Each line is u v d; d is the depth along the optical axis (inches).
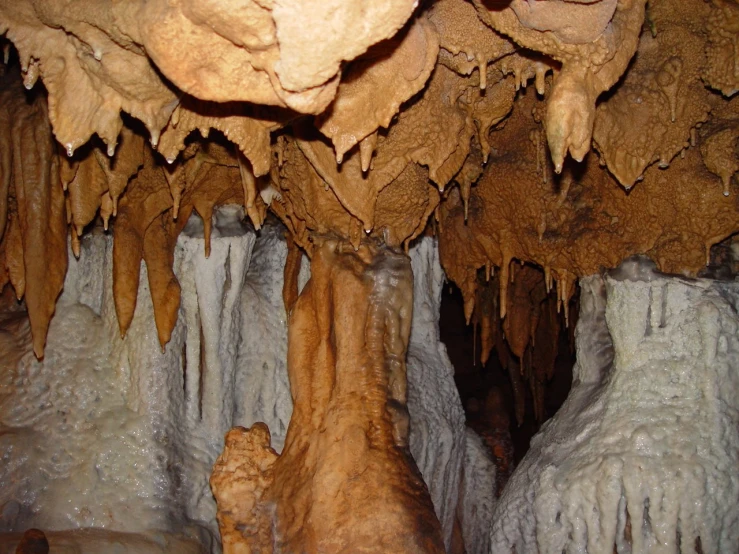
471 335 448.1
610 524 197.5
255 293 254.8
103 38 131.4
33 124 199.0
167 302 230.4
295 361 208.2
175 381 235.6
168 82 139.0
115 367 233.3
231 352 244.7
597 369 228.8
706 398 198.2
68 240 236.8
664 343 207.2
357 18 103.2
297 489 196.1
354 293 198.5
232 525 200.8
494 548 229.3
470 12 154.0
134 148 192.4
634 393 207.3
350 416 193.6
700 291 205.2
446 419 252.5
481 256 256.7
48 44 138.6
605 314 222.5
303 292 213.5
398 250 210.8
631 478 195.8
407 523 183.6
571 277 238.1
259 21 107.5
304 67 106.3
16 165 199.3
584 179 221.8
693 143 188.2
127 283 223.8
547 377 357.4
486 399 332.8
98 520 220.5
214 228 236.1
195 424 239.5
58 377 230.8
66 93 141.0
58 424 227.5
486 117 193.9
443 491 255.3
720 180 197.5
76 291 238.8
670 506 191.8
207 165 214.5
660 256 212.7
